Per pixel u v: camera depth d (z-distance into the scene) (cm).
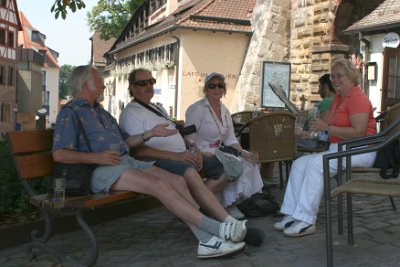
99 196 399
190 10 2620
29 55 5375
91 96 441
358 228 492
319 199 458
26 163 420
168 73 2809
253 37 2394
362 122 454
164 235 495
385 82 1443
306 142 696
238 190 515
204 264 400
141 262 413
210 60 2541
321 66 1880
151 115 506
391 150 431
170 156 493
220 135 544
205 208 441
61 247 463
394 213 553
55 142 413
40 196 411
